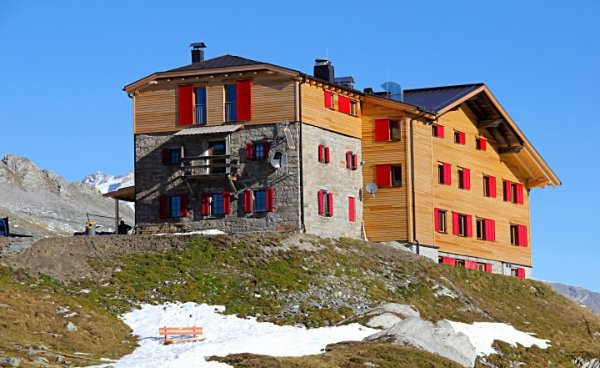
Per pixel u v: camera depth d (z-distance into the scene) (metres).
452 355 55.56
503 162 90.25
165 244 66.69
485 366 60.75
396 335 55.34
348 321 59.03
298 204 72.12
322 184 74.31
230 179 73.12
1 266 60.72
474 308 69.44
